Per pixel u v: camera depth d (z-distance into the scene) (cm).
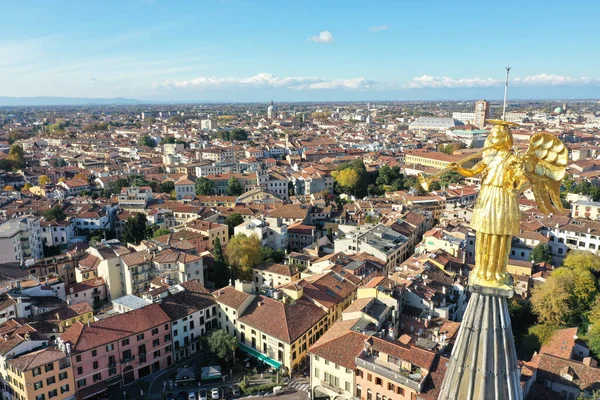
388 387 9750
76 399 11219
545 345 11781
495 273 2867
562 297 13000
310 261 18162
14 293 14050
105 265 16238
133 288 16138
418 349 9944
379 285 12688
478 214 2819
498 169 2762
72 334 11794
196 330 13825
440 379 9300
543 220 19875
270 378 12350
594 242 17988
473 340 2939
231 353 12812
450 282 14188
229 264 17688
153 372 12800
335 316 14188
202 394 11612
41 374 10656
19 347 11219
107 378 11875
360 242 18162
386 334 11750
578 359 11312
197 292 14538
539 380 10169
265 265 17450
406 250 19400
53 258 17600
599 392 9131
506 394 2908
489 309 2894
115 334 12019
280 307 13338
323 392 11194
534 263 17325
